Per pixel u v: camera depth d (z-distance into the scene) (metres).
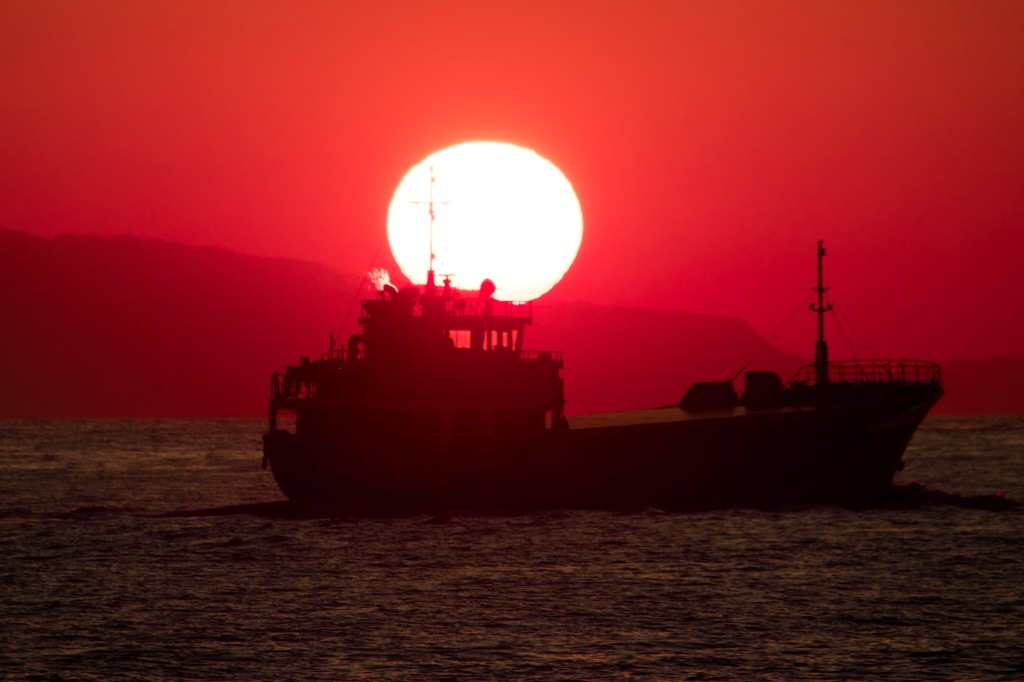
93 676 190.50
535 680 189.12
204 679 189.12
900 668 195.25
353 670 193.75
